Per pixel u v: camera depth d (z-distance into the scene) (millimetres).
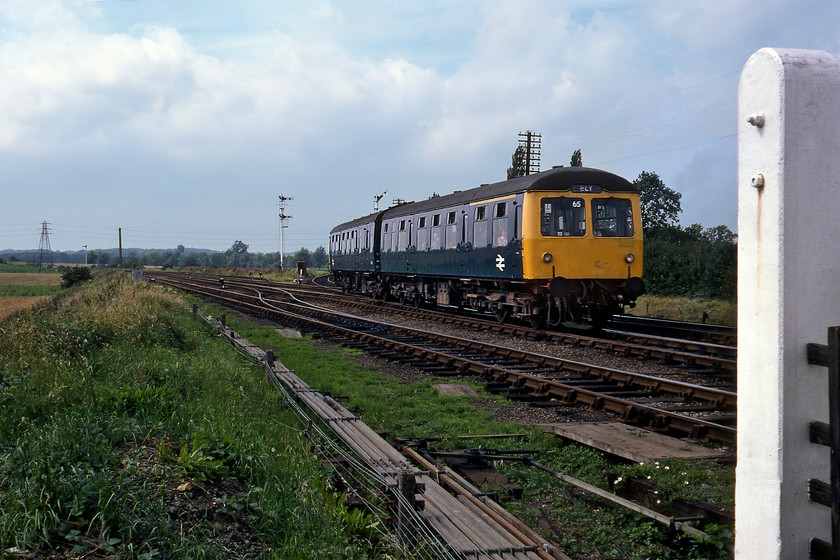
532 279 16219
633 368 11797
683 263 29219
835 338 2176
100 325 10281
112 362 8266
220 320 16750
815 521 2350
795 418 2311
